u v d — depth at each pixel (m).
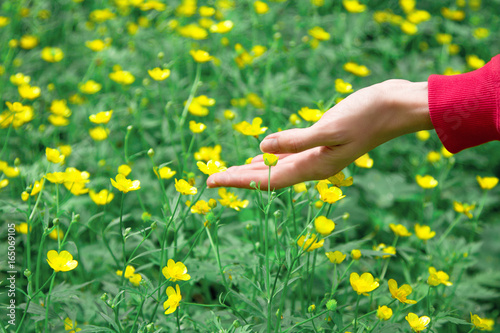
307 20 2.31
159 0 2.38
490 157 1.91
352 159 1.19
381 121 1.17
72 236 1.38
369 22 2.50
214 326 1.20
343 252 1.25
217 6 2.27
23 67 1.96
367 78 2.06
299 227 1.36
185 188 1.19
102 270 1.38
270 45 2.12
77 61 2.07
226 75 1.97
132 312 1.25
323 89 1.93
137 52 2.13
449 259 1.38
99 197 1.29
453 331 1.35
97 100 1.91
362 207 1.62
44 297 1.21
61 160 1.27
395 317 1.21
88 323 1.26
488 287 1.52
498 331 1.43
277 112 1.69
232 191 1.43
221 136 1.70
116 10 2.31
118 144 1.67
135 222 1.51
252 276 1.29
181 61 2.06
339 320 1.16
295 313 1.23
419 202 1.66
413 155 1.87
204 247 1.34
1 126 1.40
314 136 1.15
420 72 2.12
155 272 1.45
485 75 1.15
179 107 1.81
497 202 1.76
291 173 1.19
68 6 2.31
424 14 2.19
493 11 2.74
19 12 2.11
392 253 1.26
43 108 1.83
